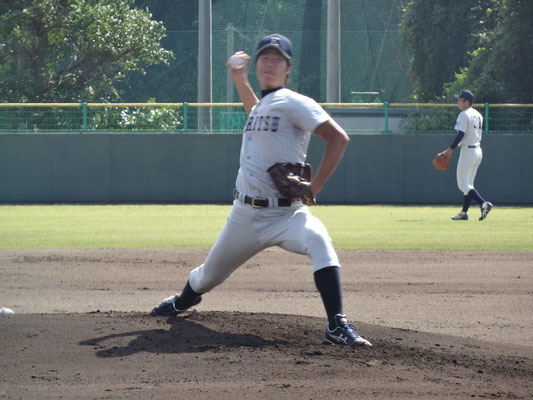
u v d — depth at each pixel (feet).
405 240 134.41
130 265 104.68
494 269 101.65
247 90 59.57
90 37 317.42
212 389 42.55
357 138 240.12
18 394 42.06
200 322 59.62
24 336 54.49
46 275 96.48
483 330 67.10
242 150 53.67
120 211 203.72
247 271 100.78
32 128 242.17
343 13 465.47
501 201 239.30
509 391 42.98
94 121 243.40
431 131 242.78
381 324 69.10
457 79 338.95
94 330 56.29
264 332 56.39
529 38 288.10
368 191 240.32
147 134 240.12
